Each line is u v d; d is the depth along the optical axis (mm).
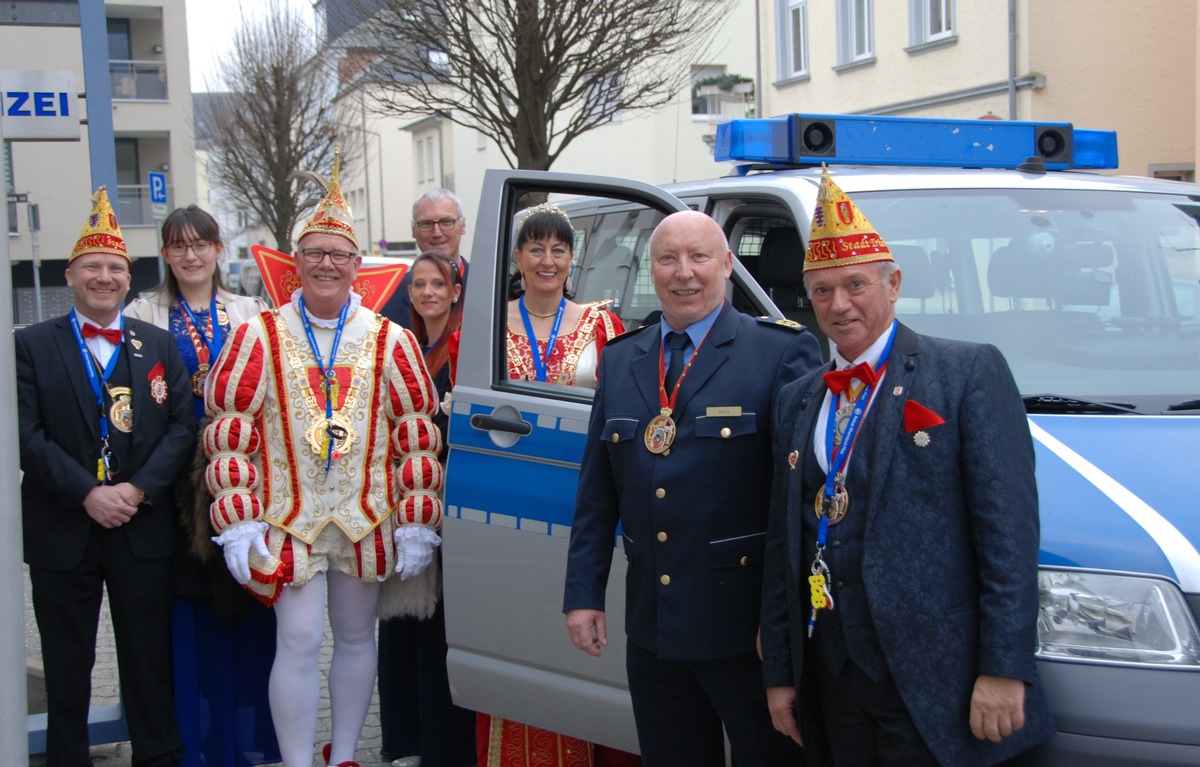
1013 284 3377
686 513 2752
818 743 2561
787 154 3904
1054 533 2473
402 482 3711
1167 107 14406
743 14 24453
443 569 3660
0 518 2838
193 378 4090
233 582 3908
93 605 3869
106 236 3812
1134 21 14391
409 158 44719
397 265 4176
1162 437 2752
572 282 4473
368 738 4660
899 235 3422
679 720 2939
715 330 2828
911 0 16562
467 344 3668
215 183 29484
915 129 4027
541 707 3490
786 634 2531
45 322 3861
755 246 3645
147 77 29562
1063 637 2379
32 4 4910
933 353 2367
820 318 2459
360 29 11375
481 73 10484
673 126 24453
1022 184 3684
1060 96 14766
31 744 4152
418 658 4102
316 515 3621
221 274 4371
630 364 2926
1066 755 2324
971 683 2289
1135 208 3646
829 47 18281
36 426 3750
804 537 2480
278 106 23359
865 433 2385
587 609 2928
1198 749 2256
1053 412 2945
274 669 3674
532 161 10688
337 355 3695
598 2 10109
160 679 3906
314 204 3916
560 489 3408
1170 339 3260
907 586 2297
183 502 3895
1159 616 2340
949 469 2303
